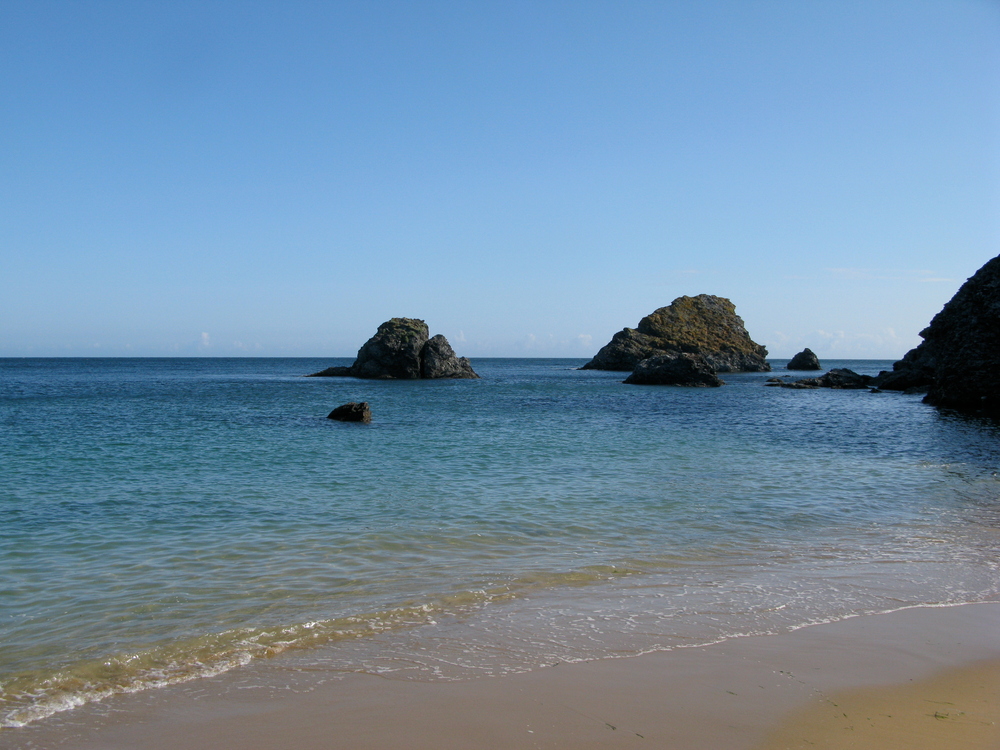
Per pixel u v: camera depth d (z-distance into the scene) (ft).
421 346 333.42
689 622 28.60
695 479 64.75
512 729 19.75
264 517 48.21
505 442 94.68
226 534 43.50
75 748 18.83
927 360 251.39
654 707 21.12
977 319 156.76
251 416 137.28
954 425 124.67
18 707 21.18
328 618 28.78
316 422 124.47
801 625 28.32
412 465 73.15
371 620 28.58
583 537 43.27
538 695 21.90
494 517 48.49
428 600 31.17
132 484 61.05
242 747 18.88
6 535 42.96
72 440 93.81
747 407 171.83
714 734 19.51
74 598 31.42
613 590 32.86
